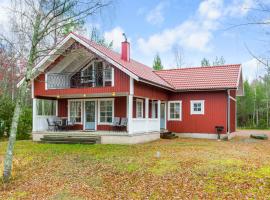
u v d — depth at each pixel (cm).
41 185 885
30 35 1004
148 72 2036
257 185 745
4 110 2044
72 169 1022
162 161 1048
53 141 1634
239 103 4141
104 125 1931
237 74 2030
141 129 1666
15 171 1036
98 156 1197
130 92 1534
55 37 1163
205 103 2006
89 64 1894
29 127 2039
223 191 726
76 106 2028
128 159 1112
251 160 1043
